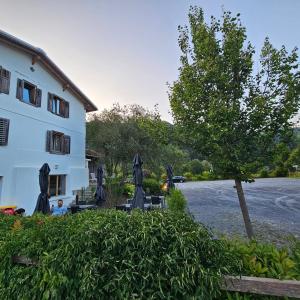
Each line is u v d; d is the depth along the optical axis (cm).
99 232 228
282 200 1694
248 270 229
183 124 592
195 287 200
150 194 1920
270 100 513
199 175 5025
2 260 262
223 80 532
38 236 267
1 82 1136
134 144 2039
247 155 543
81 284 209
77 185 1842
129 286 200
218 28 573
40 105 1430
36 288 229
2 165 1132
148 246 212
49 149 1494
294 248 260
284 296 199
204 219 1110
